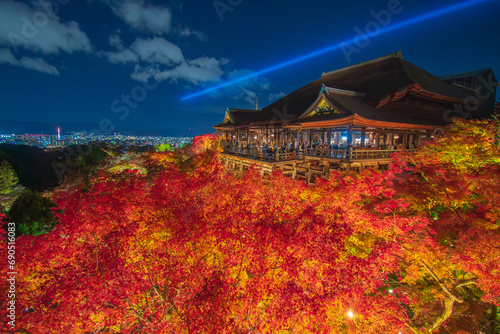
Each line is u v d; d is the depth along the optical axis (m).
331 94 20.98
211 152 31.45
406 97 25.50
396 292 9.44
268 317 6.80
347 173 15.77
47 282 6.56
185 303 6.65
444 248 7.95
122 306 7.00
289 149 23.16
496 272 6.50
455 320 9.41
